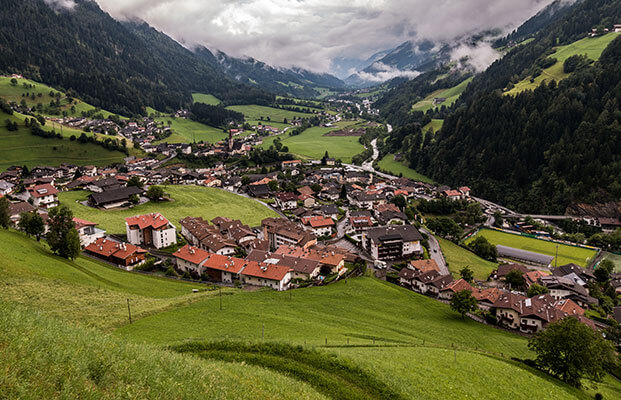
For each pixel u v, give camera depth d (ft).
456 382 150.10
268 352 143.02
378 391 124.67
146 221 431.43
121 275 310.86
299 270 339.36
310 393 110.11
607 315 342.64
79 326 92.84
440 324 265.95
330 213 607.78
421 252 477.36
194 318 207.31
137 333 176.35
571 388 180.75
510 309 290.35
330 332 205.16
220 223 497.87
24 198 547.08
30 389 56.80
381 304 288.30
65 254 304.91
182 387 78.84
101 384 68.28
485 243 519.19
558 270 435.53
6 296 184.96
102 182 634.84
